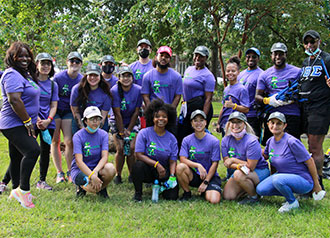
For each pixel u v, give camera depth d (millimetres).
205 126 4816
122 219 3750
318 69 4551
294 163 4238
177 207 4184
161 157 4586
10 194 4262
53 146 5230
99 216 3785
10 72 3871
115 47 11711
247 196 4551
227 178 5289
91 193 4664
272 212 4027
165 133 4652
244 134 4547
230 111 5297
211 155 4660
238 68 5344
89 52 9805
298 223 3662
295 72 4922
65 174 5570
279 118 4242
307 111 4688
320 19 12023
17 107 3855
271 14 10500
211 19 11086
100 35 9125
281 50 4820
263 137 5230
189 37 10742
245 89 5168
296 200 4148
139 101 5230
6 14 9156
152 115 4609
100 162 4418
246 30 10445
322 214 3959
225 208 4207
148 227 3551
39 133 4895
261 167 4547
